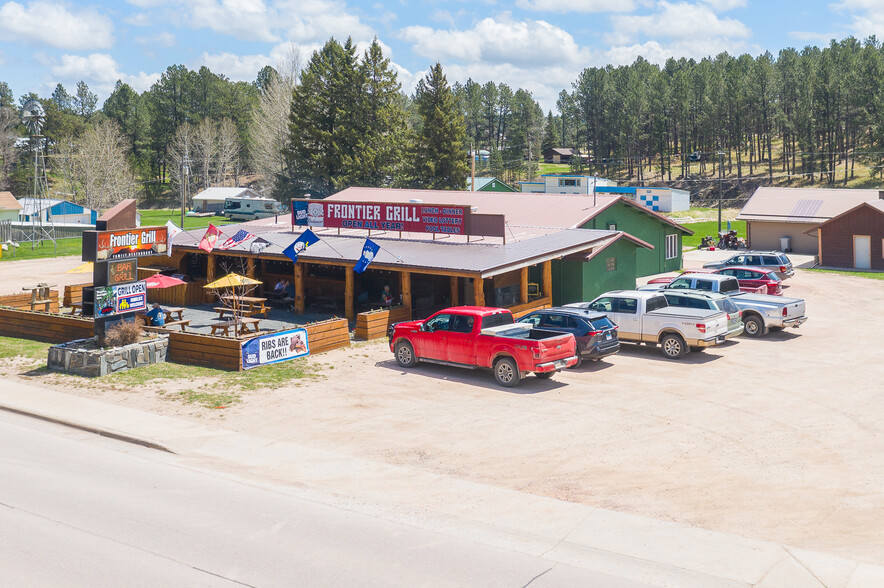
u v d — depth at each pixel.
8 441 16.42
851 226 50.91
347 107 75.25
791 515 12.23
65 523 11.88
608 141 164.38
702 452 15.38
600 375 22.23
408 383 21.22
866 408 18.45
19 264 54.59
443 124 78.31
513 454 15.37
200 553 10.77
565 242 32.69
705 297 25.25
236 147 148.88
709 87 142.00
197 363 23.22
